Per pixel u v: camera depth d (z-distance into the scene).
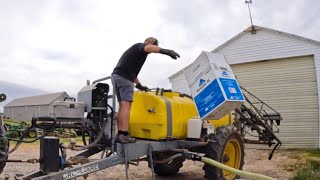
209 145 6.30
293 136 13.25
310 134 12.95
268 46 13.93
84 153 5.68
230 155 6.84
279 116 9.86
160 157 6.31
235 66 14.84
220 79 5.79
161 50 5.24
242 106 8.26
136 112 6.16
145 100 6.10
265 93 14.01
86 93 5.34
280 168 8.73
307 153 11.53
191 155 5.93
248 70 14.52
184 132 6.41
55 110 5.01
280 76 13.73
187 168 8.70
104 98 5.41
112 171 7.85
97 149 5.73
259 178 4.95
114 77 5.42
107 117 5.43
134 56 5.44
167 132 5.96
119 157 5.24
